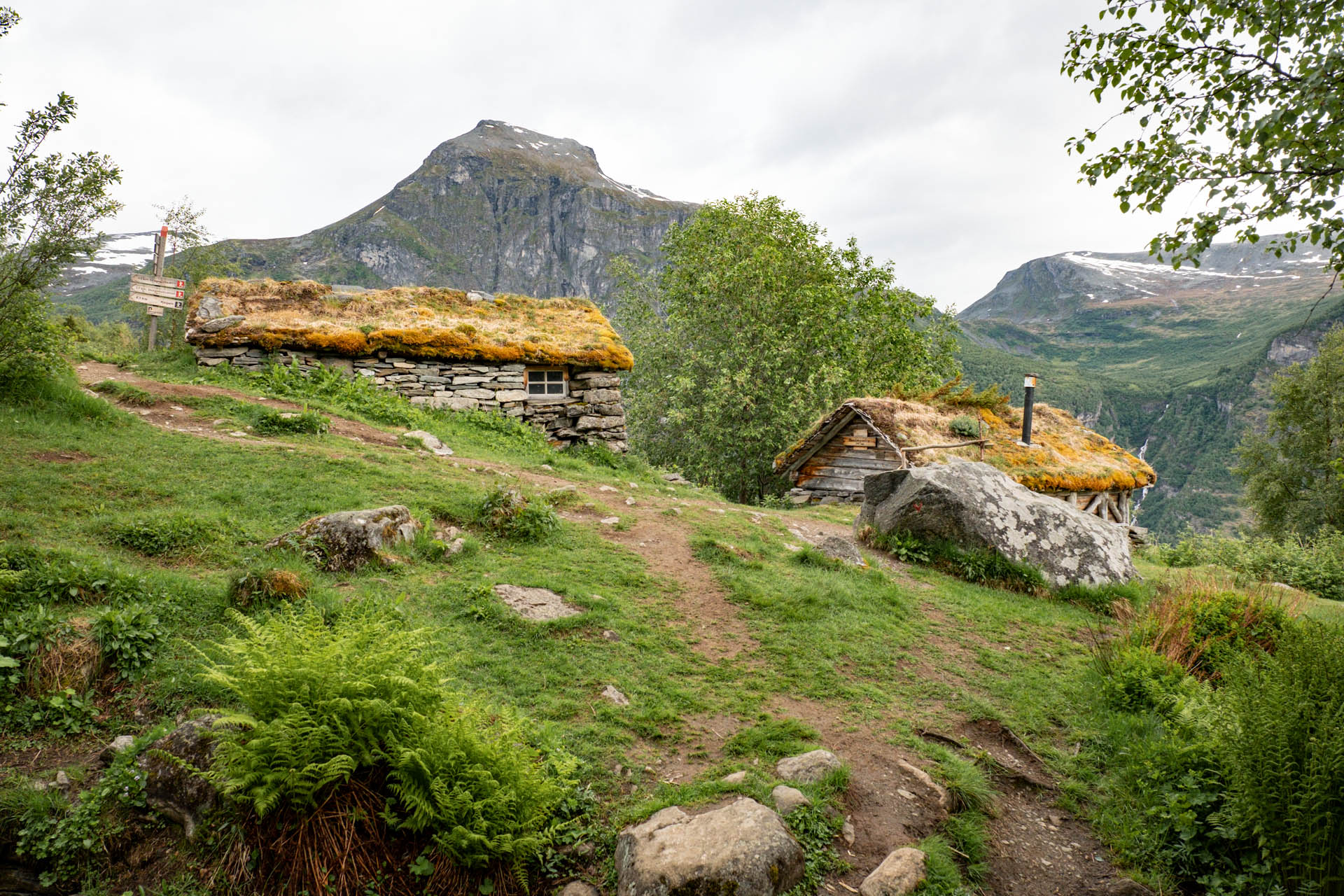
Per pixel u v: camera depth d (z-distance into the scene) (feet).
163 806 13.21
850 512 53.47
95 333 105.91
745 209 91.81
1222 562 56.03
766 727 18.61
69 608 17.71
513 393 58.90
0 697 14.92
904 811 15.96
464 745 13.64
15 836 12.64
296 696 13.05
